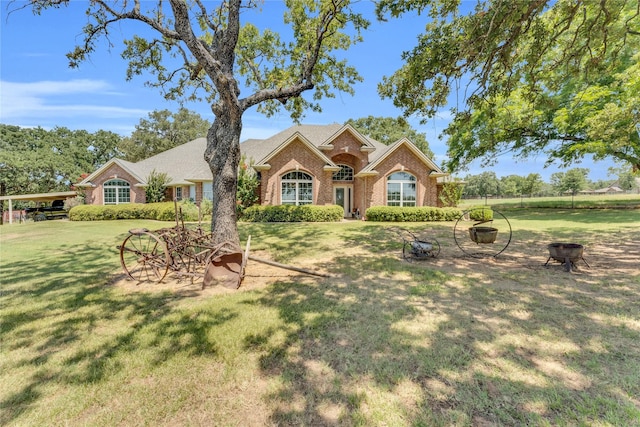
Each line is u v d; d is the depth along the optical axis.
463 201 46.97
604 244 10.07
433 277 6.73
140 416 2.64
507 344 3.72
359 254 9.38
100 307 5.12
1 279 6.86
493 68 8.38
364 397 2.82
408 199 22.28
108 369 3.32
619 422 2.45
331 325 4.34
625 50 13.96
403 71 8.12
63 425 2.55
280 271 7.52
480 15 6.15
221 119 7.84
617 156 20.55
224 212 7.77
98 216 22.52
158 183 24.72
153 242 11.94
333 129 26.25
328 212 20.05
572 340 3.78
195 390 2.97
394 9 7.38
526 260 8.24
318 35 9.05
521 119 20.09
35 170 36.22
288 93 8.80
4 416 2.66
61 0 7.55
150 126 46.53
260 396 2.87
